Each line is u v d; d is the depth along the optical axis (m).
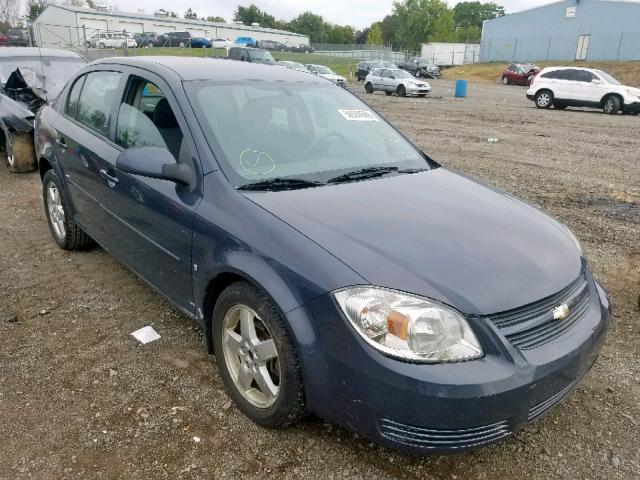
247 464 2.51
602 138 12.66
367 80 28.86
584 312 2.59
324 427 2.74
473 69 50.47
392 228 2.55
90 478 2.41
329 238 2.42
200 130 3.03
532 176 8.34
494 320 2.20
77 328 3.66
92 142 3.93
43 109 5.16
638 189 7.57
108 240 3.94
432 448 2.13
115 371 3.18
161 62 3.68
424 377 2.07
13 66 8.28
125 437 2.66
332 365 2.25
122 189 3.49
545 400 2.27
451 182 3.35
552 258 2.59
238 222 2.64
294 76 3.95
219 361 2.90
